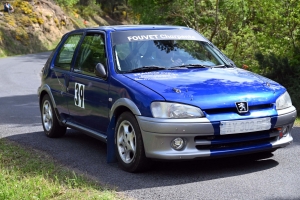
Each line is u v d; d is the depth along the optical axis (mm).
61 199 5332
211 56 7785
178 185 5957
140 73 6961
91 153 7836
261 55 14391
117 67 7066
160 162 7023
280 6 15266
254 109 6320
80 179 6059
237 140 6207
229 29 18609
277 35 15531
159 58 7352
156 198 5488
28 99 15445
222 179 6152
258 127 6254
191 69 7219
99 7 87312
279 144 6570
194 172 6508
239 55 17797
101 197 5301
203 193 5617
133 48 7395
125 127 6570
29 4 59031
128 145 6535
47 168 6668
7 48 49062
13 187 5648
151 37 7684
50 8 63594
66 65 8469
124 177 6367
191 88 6309
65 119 8578
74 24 70125
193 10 20266
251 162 6926
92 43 7938
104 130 7176
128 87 6520
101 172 6637
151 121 6051
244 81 6742
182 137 6020
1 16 54125
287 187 5742
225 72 7176
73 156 7641
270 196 5441
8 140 8969
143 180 6211
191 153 6031
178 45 7703
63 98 8391
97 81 7230
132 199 5430
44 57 44625
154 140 6070
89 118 7547
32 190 5605
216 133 6043
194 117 6012
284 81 14023
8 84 21016
